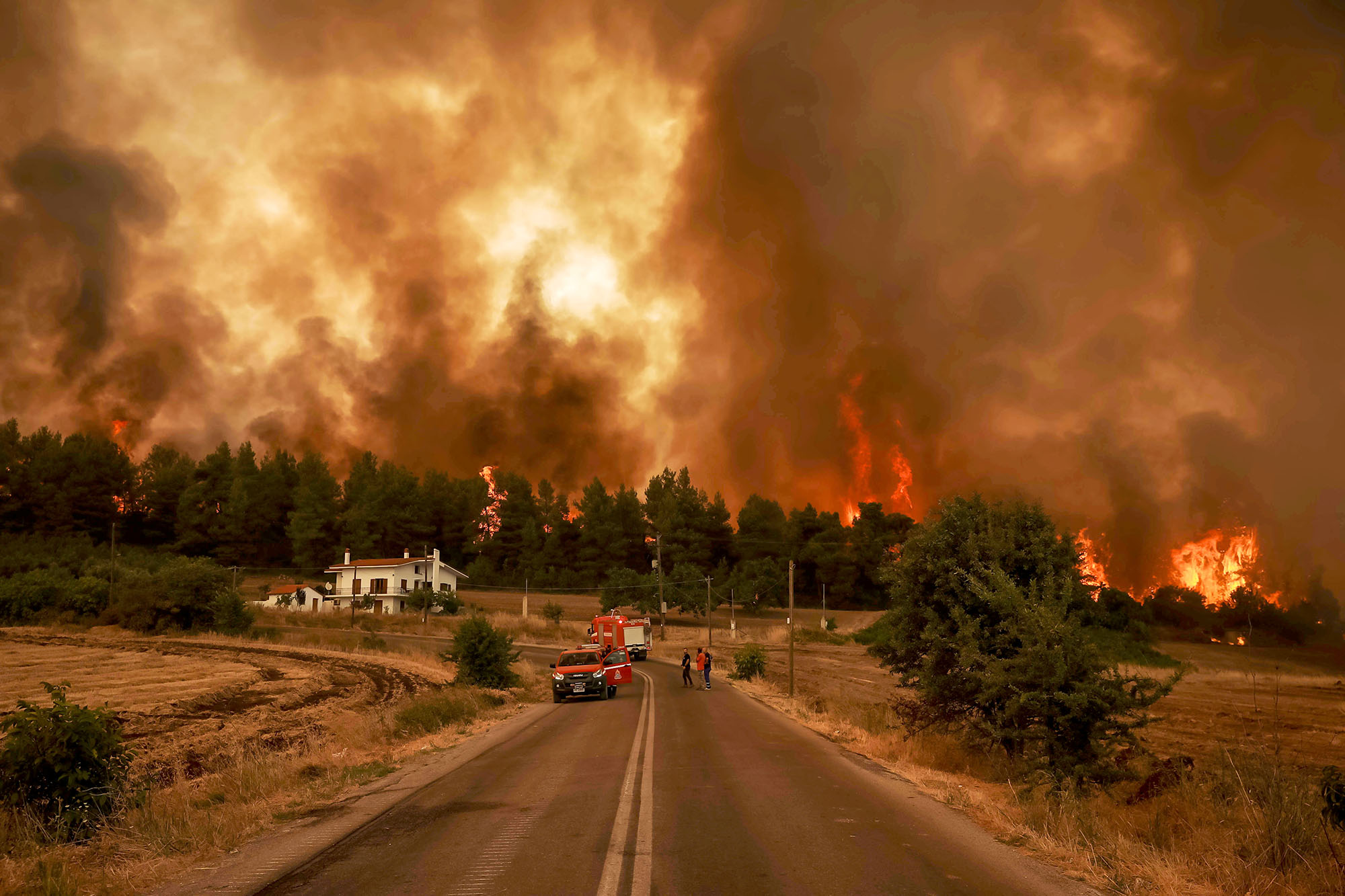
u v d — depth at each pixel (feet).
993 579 45.65
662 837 25.25
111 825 30.32
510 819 28.86
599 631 186.80
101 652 152.97
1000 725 43.73
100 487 369.09
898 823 26.84
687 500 402.52
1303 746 67.92
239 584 327.88
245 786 38.17
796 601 372.99
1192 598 338.13
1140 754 40.88
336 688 110.52
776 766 40.24
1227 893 20.39
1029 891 19.40
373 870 22.58
